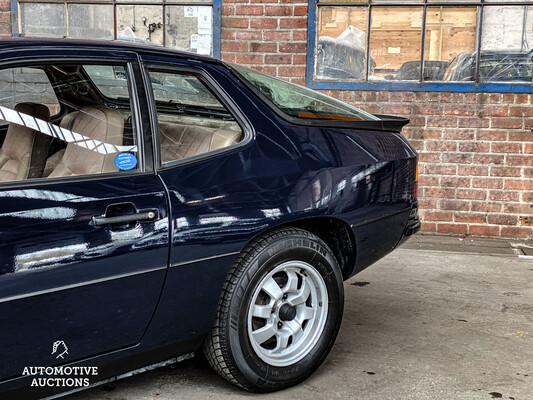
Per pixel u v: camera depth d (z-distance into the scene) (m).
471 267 5.23
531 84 6.07
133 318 2.46
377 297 4.45
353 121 3.26
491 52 6.12
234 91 2.90
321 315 3.06
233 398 2.90
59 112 2.50
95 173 2.45
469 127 6.18
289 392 2.97
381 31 6.23
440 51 6.18
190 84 2.78
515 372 3.25
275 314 2.92
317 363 3.07
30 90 2.44
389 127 3.47
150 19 6.38
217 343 2.75
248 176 2.75
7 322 2.13
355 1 6.20
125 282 2.39
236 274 2.73
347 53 6.29
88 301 2.31
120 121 2.55
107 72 2.57
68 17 6.40
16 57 2.34
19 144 2.45
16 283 2.13
